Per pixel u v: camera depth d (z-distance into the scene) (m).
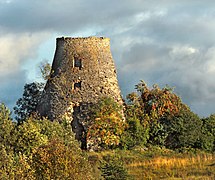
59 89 68.75
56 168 33.91
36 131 42.81
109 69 70.62
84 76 68.94
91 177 35.72
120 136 66.25
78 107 68.00
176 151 67.38
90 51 70.00
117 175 45.53
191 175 49.88
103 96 68.50
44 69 70.44
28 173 32.44
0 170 31.81
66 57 69.75
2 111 43.62
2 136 42.00
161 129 70.12
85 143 65.81
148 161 57.91
